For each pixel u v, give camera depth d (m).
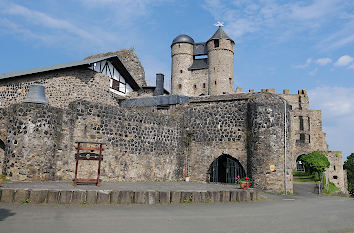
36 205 8.88
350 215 10.14
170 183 17.23
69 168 15.15
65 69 21.41
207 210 9.54
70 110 15.69
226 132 19.56
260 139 17.52
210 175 20.03
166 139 19.45
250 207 10.74
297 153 47.50
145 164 18.03
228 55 47.94
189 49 50.78
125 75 25.16
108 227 6.71
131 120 17.83
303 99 52.97
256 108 18.03
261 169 17.19
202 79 49.19
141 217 7.95
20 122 14.00
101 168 16.06
